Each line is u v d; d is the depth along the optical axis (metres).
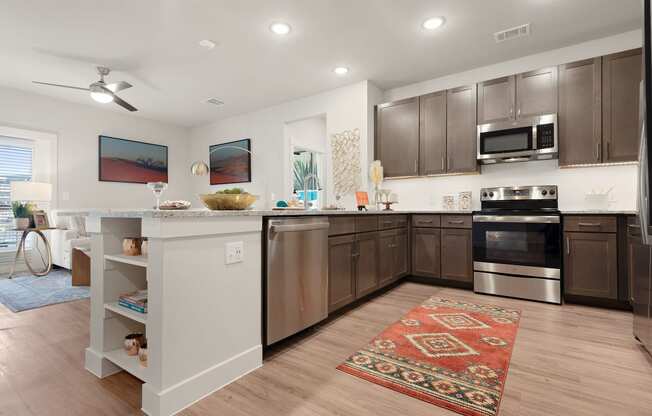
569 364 1.73
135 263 1.49
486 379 1.58
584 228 2.75
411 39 3.16
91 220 1.78
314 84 4.28
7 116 4.36
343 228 2.50
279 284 1.88
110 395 1.48
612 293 2.64
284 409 1.36
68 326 2.37
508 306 2.79
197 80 4.14
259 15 2.76
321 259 2.21
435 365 1.73
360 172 4.18
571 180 3.26
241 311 1.65
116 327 1.74
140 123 5.80
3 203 4.53
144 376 1.44
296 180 6.20
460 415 1.31
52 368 1.74
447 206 3.92
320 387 1.52
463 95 3.59
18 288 3.53
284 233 1.92
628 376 1.61
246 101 4.96
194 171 2.52
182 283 1.39
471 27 2.95
